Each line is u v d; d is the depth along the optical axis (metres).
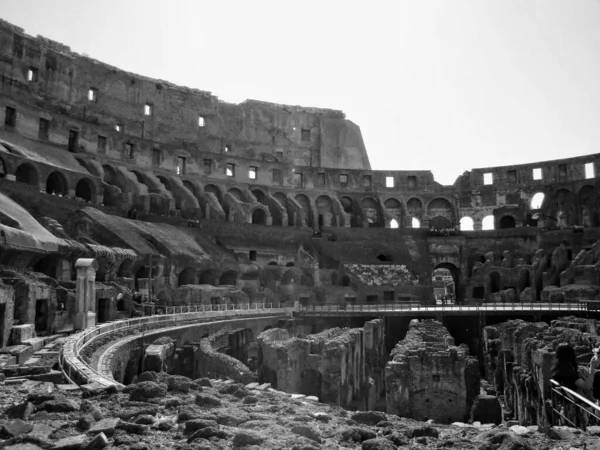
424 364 21.06
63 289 35.66
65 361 18.84
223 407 12.48
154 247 61.03
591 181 97.69
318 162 127.12
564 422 15.78
